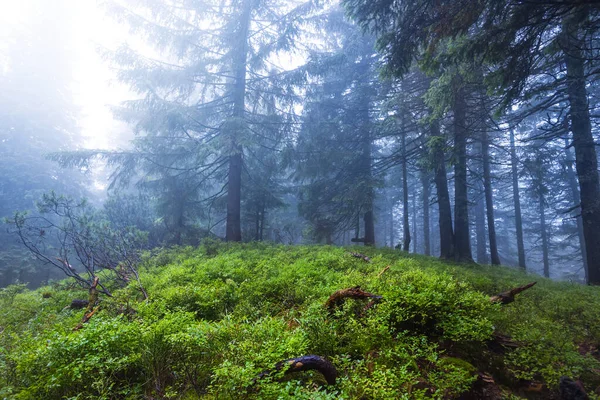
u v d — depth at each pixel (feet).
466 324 15.80
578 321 21.68
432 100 35.24
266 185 60.59
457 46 26.02
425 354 13.93
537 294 28.19
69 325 18.20
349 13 28.68
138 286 25.12
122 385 12.07
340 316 17.47
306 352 14.02
